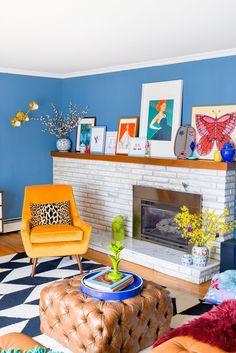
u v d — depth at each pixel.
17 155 5.96
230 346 1.83
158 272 4.20
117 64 5.17
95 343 2.32
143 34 3.55
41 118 6.16
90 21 3.15
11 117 5.82
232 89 4.19
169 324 2.78
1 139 5.76
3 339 1.89
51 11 2.91
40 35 3.63
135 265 4.42
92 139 5.85
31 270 4.19
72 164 5.97
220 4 2.73
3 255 4.73
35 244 3.98
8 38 3.74
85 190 5.79
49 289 2.71
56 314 2.59
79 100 6.11
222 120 4.27
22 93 5.90
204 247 4.02
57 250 4.04
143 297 2.59
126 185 5.13
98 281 2.65
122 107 5.41
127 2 2.70
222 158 4.09
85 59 4.82
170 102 4.75
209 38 3.68
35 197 4.54
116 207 5.32
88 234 4.12
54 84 6.27
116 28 3.37
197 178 4.28
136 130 5.18
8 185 5.90
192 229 4.15
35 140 6.14
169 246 4.63
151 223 4.98
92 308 2.40
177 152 4.60
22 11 2.90
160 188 4.68
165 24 3.22
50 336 2.66
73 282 2.83
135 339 2.48
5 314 3.15
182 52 4.34
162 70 4.85
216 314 2.16
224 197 4.06
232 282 3.40
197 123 4.50
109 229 5.46
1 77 5.65
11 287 3.71
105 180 5.44
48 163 6.32
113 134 5.53
